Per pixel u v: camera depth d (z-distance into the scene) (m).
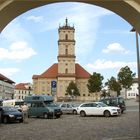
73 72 162.62
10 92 132.25
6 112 32.41
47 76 173.88
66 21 165.75
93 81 122.75
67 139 17.88
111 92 110.12
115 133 20.47
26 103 42.12
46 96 41.44
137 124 27.14
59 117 40.50
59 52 163.38
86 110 41.34
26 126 28.08
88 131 22.19
